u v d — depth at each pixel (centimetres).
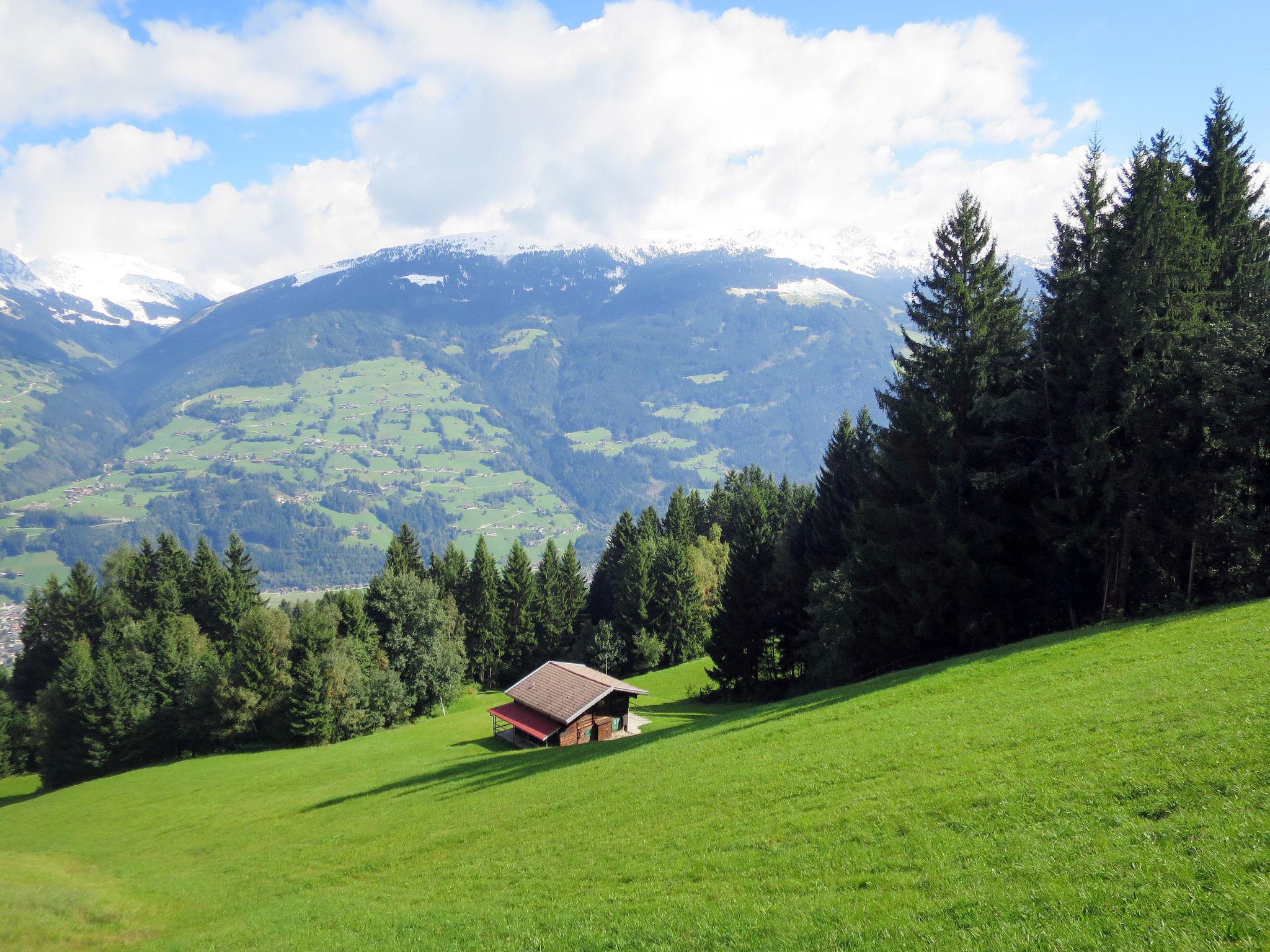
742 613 7194
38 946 2355
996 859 1384
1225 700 1830
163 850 3984
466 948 1669
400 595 8969
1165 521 3834
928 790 1839
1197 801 1362
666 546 10850
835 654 5200
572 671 6694
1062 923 1098
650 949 1414
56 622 10500
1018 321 4616
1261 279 3944
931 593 4278
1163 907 1066
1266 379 3428
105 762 7919
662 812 2345
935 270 4756
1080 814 1462
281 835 3722
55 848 4559
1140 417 3753
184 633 9594
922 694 2992
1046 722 2117
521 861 2267
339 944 1908
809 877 1548
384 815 3622
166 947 2247
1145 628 3070
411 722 8606
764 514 10225
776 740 2892
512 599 11362
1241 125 4378
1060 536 4119
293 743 7781
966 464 4444
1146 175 3978
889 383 4912
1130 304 3741
